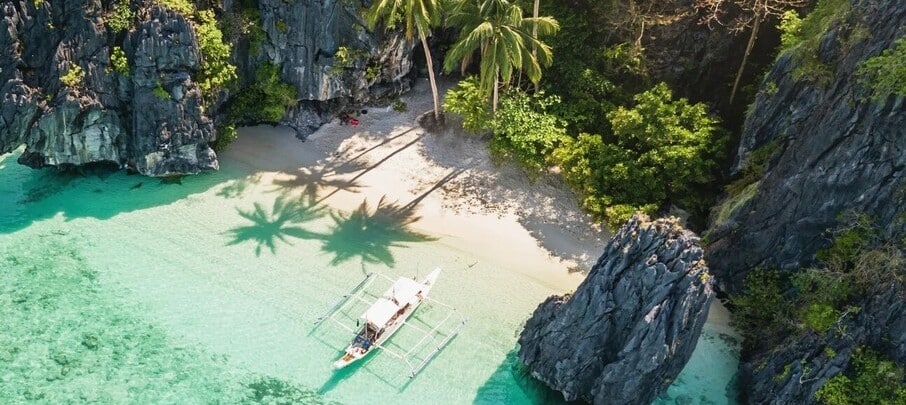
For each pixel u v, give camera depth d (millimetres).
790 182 38906
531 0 52625
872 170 35688
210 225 46000
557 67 52469
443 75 57625
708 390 38375
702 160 45719
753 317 40844
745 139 44906
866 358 33594
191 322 40344
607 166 46938
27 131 46156
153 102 46656
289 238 45469
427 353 39500
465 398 37656
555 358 36969
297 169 50562
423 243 45688
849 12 38125
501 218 47625
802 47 40750
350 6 49875
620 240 35406
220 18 49625
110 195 47750
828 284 36156
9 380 36781
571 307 35938
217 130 51000
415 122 54562
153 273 42844
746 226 41562
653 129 46375
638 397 36000
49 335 39094
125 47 46094
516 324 41375
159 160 48062
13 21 44250
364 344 38969
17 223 45188
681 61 51875
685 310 34125
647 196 46656
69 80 45375
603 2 52031
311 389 37469
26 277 41969
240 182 49188
